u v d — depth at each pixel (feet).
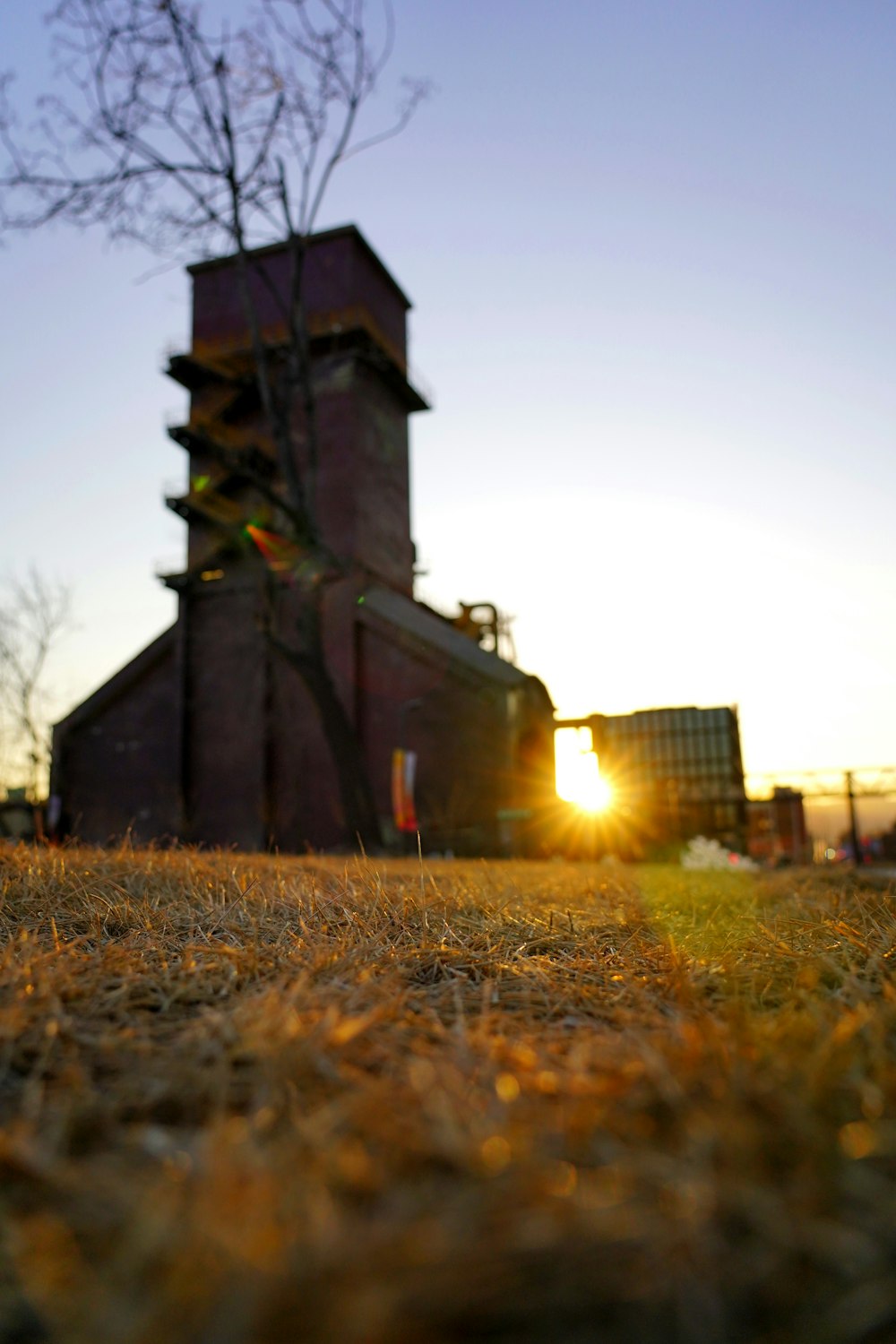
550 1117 3.77
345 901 10.91
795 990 6.58
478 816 111.86
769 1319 2.62
